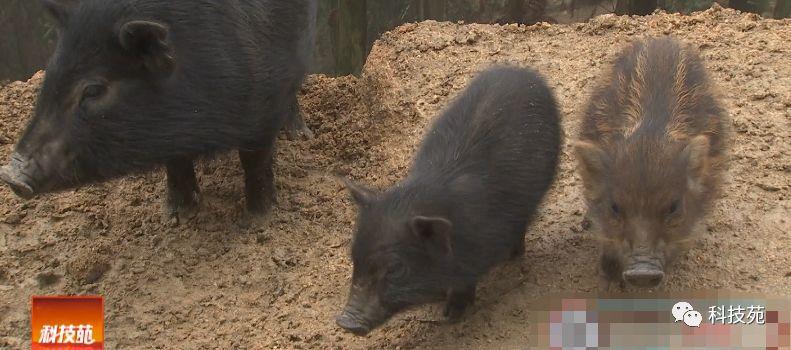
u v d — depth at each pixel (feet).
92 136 8.45
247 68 8.78
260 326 8.75
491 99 8.54
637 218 7.89
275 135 9.23
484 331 8.32
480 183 8.20
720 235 8.68
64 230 9.50
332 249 9.23
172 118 8.57
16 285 9.16
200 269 9.17
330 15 16.40
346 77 11.16
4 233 9.51
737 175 9.12
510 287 8.57
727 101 9.71
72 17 8.44
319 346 8.54
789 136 9.36
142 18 8.46
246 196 9.45
